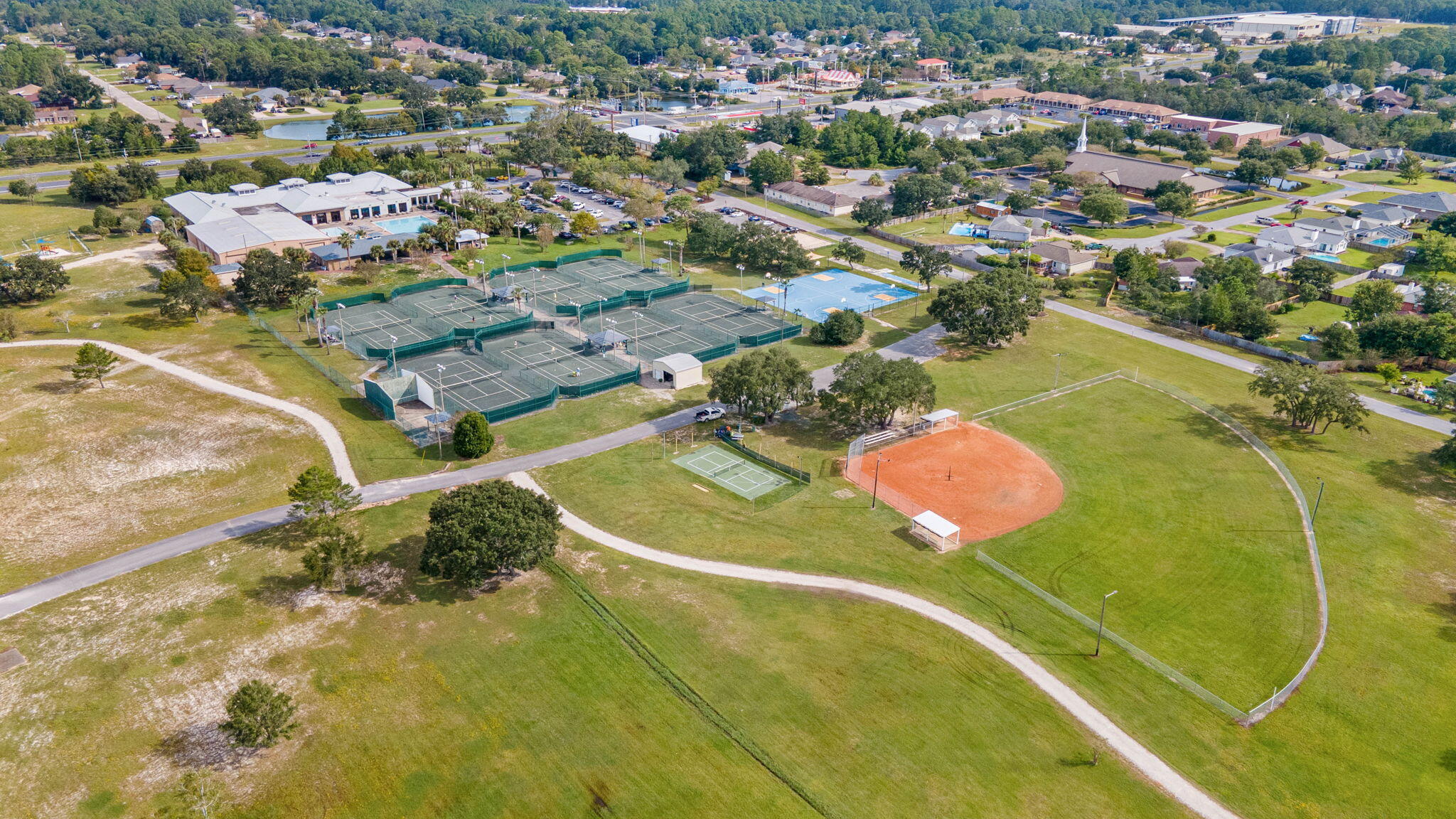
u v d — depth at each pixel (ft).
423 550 357.61
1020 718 290.97
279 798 257.34
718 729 283.59
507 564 346.54
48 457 428.56
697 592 347.36
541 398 493.77
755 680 304.09
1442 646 323.78
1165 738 284.61
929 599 347.77
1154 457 453.99
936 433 479.41
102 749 271.69
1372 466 444.55
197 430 457.68
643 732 282.56
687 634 324.60
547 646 317.42
